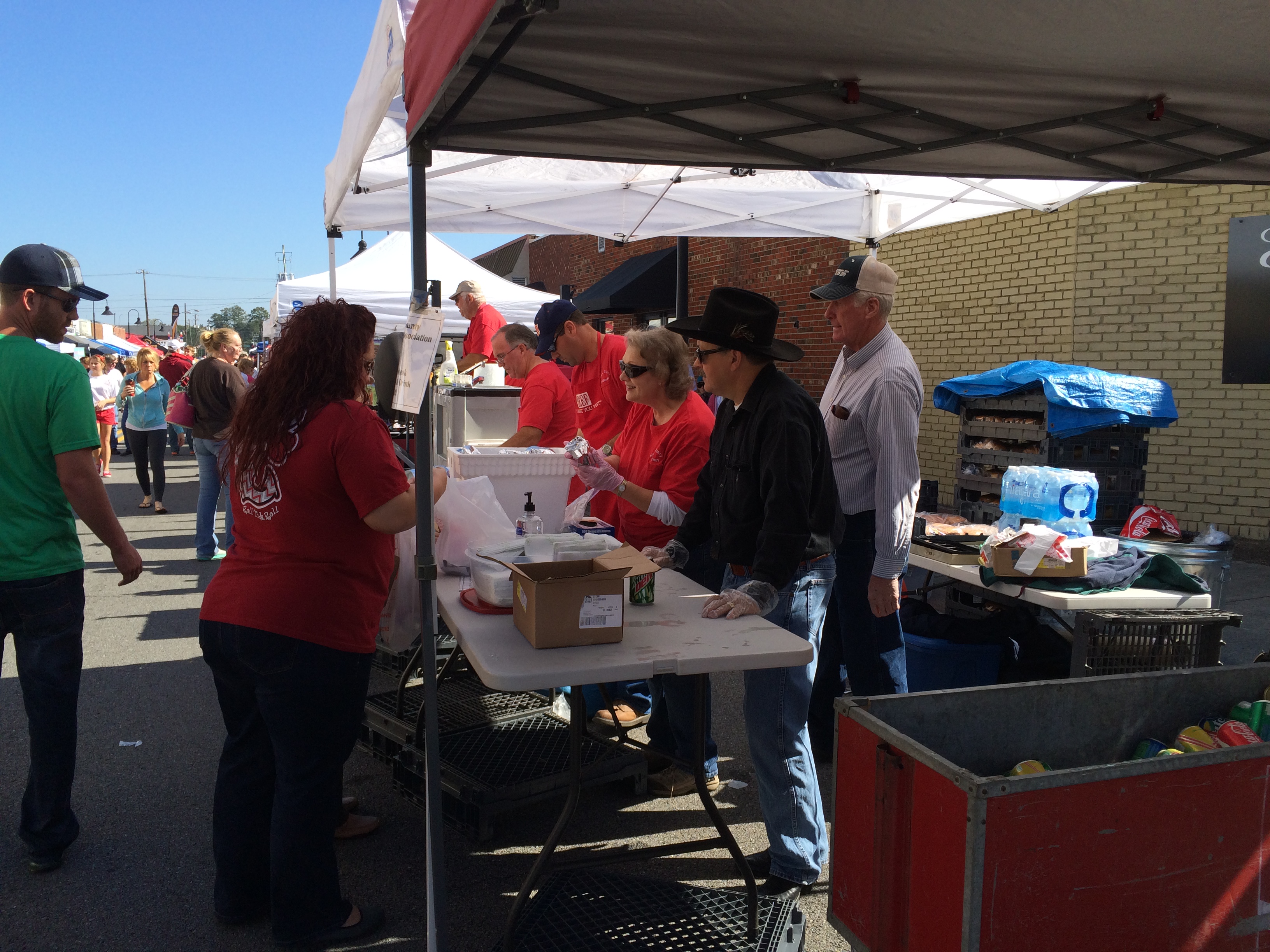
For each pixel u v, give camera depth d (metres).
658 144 3.11
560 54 2.33
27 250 2.90
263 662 2.40
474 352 7.21
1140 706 2.43
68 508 2.97
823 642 3.87
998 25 2.20
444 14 1.98
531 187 5.93
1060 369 4.61
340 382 2.44
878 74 2.54
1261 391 7.35
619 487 3.27
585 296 14.78
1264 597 5.96
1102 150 3.24
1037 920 1.78
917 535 4.18
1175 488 7.84
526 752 3.57
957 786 1.75
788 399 2.67
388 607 3.11
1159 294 7.84
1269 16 2.15
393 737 3.73
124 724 4.34
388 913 2.81
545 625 2.23
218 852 2.73
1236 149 3.21
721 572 3.56
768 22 2.16
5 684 4.88
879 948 2.00
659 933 2.60
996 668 3.93
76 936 2.70
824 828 2.90
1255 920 1.98
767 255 11.83
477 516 3.14
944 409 5.29
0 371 2.80
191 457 18.52
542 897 2.80
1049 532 3.54
